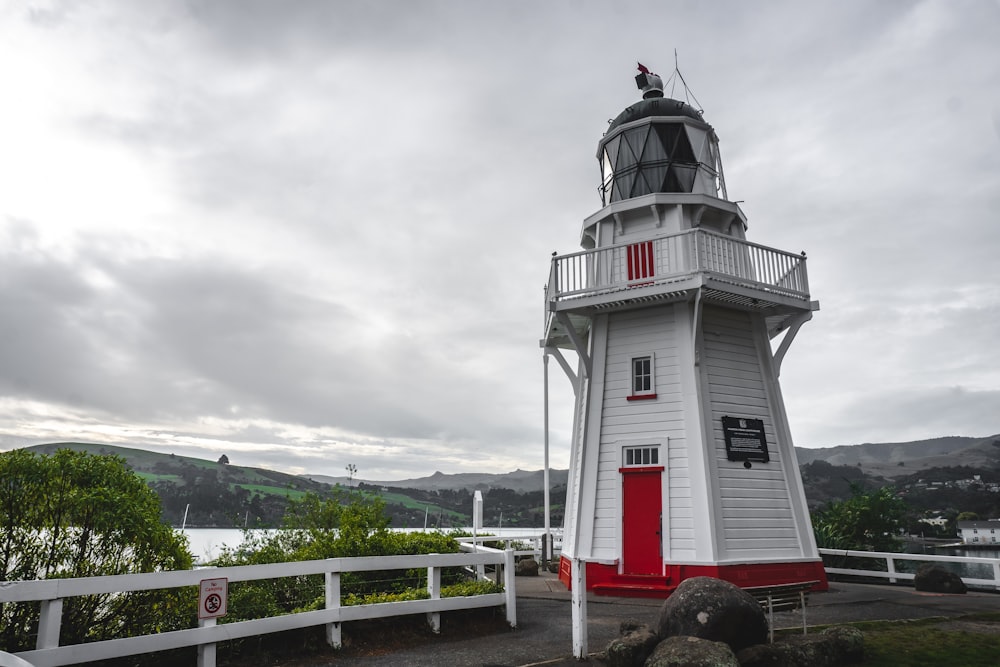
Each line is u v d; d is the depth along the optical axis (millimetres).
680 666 6699
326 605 8367
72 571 6828
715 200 16578
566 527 16922
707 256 14953
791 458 15438
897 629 9906
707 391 14891
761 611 7812
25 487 6812
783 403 15922
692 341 14883
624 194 17953
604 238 17406
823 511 21484
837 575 18344
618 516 14828
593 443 15570
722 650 6820
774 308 15875
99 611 7098
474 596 9945
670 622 7793
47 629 5875
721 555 13711
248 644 7852
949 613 11586
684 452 14523
